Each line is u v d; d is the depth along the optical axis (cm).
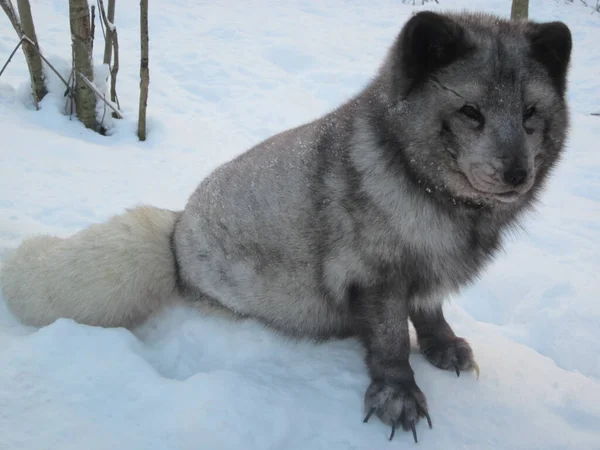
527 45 65
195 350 79
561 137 70
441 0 333
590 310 103
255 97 196
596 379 92
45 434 59
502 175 61
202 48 234
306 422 66
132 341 75
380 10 322
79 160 131
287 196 76
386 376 71
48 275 79
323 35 271
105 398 65
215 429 61
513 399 74
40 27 223
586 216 141
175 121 167
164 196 122
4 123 138
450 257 71
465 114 63
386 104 68
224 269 82
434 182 66
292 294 79
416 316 81
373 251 70
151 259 84
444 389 74
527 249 126
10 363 67
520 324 105
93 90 149
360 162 70
